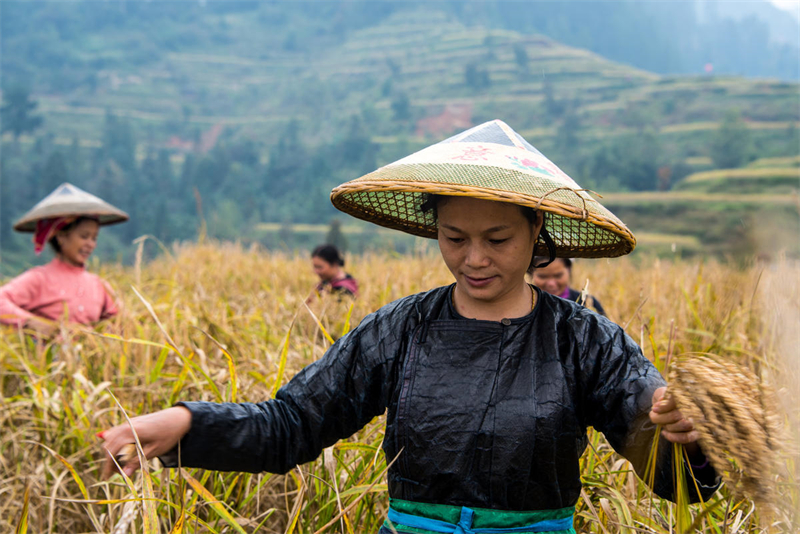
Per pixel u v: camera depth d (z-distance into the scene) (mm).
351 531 2107
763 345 3031
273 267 10438
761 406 1359
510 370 1609
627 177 177375
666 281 6340
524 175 1616
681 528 1523
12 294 4902
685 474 1519
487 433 1580
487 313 1679
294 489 3137
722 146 182625
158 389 3572
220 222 190250
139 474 2902
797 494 1435
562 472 1618
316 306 5797
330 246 7266
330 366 1776
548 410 1575
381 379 1734
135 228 195875
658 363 2549
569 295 4609
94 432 3357
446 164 1648
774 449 1326
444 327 1666
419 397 1637
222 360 3889
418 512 1656
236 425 1702
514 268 1611
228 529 2666
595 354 1612
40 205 5207
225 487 2836
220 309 4984
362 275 8703
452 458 1602
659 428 1515
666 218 126250
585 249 2072
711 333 3994
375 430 2711
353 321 4992
